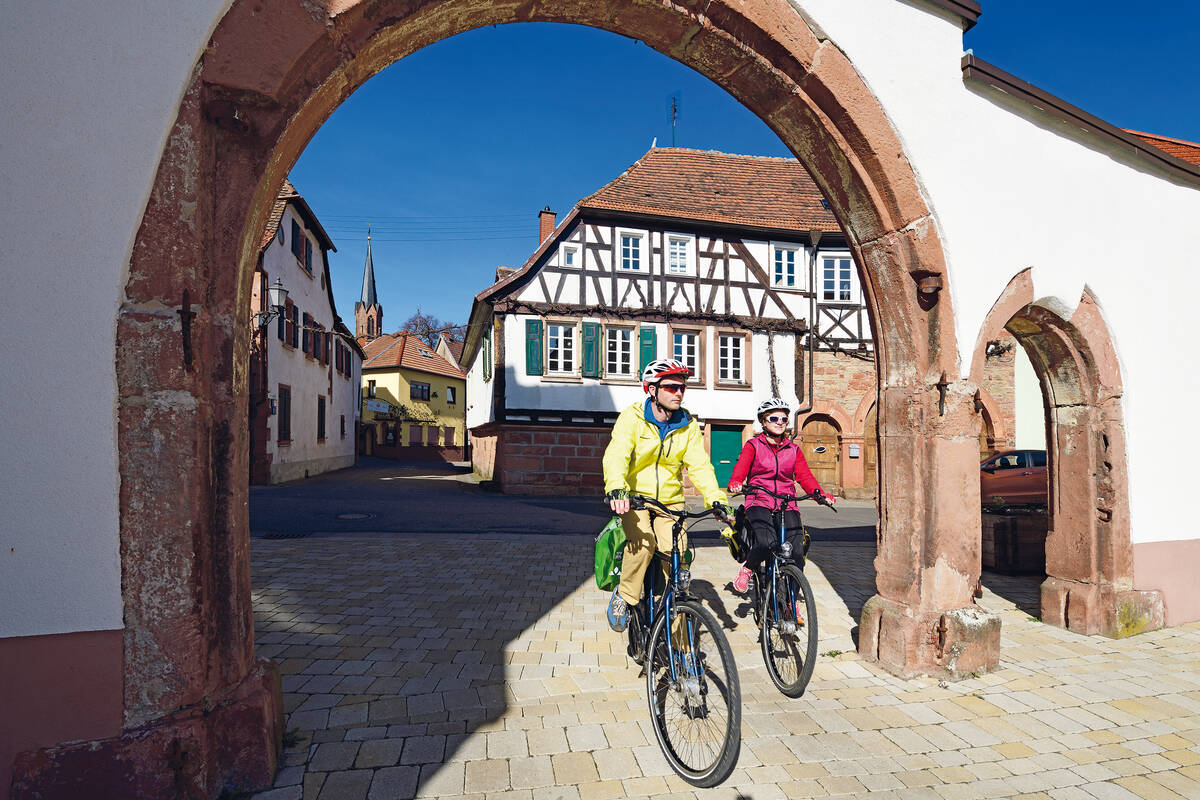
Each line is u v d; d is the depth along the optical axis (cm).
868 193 379
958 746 288
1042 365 489
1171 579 484
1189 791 256
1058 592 480
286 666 367
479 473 2305
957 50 395
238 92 235
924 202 377
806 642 330
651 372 314
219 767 236
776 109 379
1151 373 482
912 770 266
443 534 880
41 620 216
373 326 5428
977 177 397
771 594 366
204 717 230
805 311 1738
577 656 390
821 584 615
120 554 221
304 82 255
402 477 2242
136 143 224
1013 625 484
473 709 313
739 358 1711
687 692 259
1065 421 484
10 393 214
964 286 388
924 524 375
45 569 217
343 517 1052
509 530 955
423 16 286
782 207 1797
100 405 220
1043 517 685
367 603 503
